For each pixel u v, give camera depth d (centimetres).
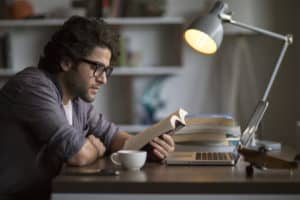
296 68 464
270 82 257
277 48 469
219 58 477
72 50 229
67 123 219
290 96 470
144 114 467
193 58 479
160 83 471
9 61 468
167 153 215
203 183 160
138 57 464
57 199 161
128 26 481
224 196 159
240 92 475
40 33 481
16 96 225
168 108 480
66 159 209
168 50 479
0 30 481
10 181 200
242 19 434
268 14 461
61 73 237
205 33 244
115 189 160
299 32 452
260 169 179
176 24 472
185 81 480
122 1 462
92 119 269
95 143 229
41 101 222
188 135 226
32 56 482
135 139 221
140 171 186
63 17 468
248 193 159
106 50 234
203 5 472
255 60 472
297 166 174
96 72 233
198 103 479
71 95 243
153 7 459
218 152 225
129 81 481
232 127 227
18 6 461
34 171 209
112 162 221
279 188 159
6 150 200
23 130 211
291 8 462
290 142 468
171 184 160
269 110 472
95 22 237
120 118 485
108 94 486
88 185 161
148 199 160
